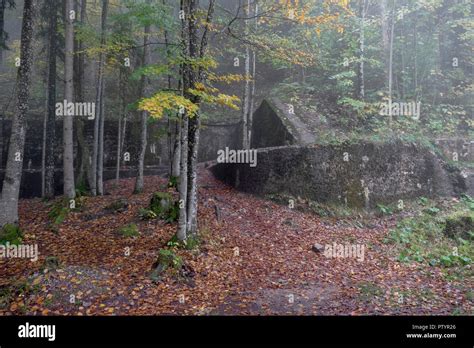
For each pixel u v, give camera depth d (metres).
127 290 8.03
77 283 7.93
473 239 11.96
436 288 8.61
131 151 22.48
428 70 20.38
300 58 12.42
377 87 20.77
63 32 16.84
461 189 15.84
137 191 16.09
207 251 10.24
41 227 12.30
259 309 7.66
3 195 10.75
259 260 10.34
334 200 14.71
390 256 11.02
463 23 18.88
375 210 14.68
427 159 16.11
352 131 17.30
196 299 7.98
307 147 15.21
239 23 18.61
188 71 9.77
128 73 17.06
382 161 15.44
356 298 8.13
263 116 20.33
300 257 10.77
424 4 18.42
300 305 7.86
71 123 13.98
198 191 15.79
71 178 14.02
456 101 19.95
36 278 7.87
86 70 27.50
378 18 20.62
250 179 15.96
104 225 12.30
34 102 24.53
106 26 15.71
